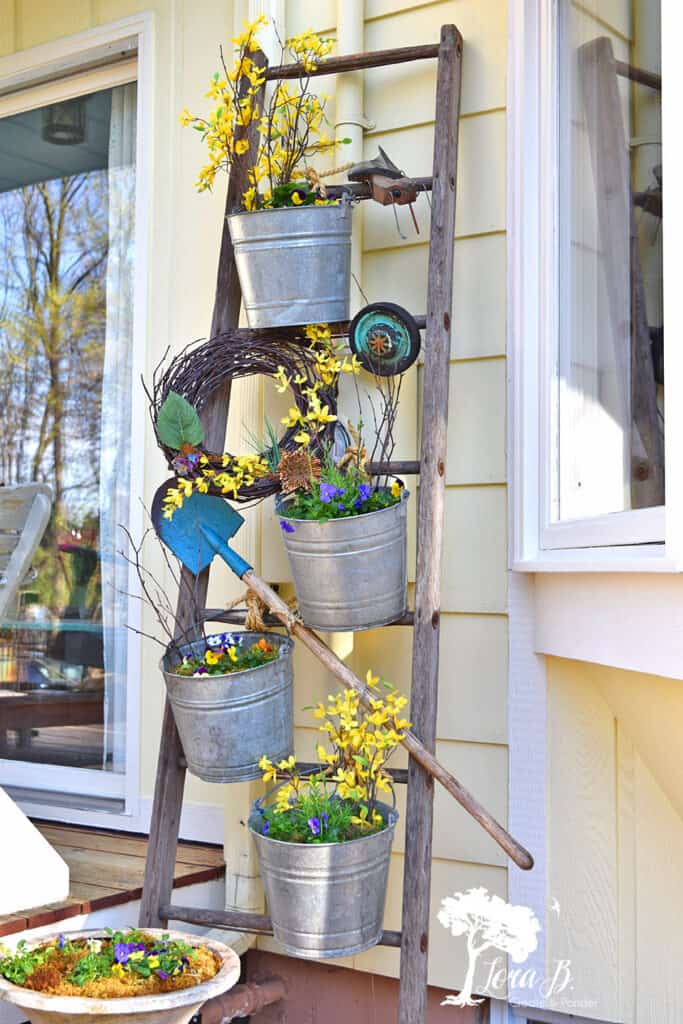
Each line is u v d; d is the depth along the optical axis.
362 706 2.09
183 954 1.88
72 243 3.19
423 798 1.99
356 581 1.94
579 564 1.85
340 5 2.46
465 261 2.35
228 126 2.36
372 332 2.23
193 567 2.28
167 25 2.93
